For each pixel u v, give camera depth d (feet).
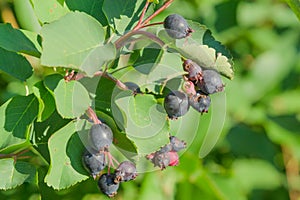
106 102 1.80
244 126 2.66
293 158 2.76
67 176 1.77
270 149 2.69
